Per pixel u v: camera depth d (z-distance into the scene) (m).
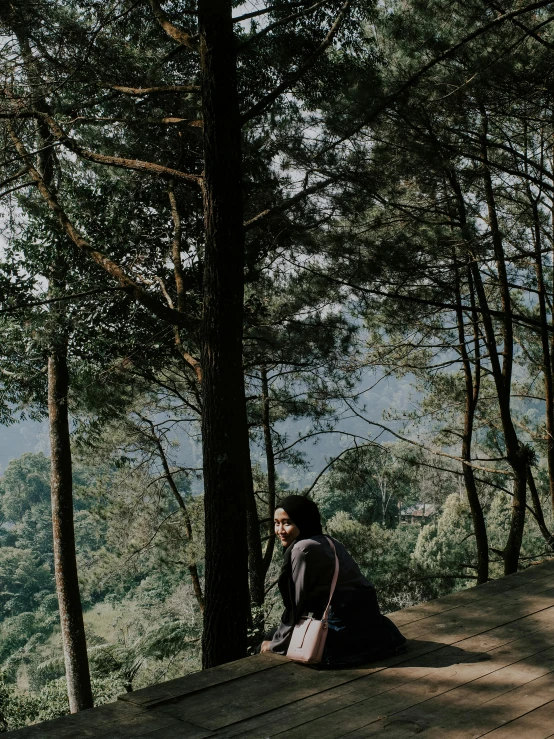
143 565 16.25
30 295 12.41
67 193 12.34
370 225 9.92
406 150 9.21
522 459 13.27
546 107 9.23
